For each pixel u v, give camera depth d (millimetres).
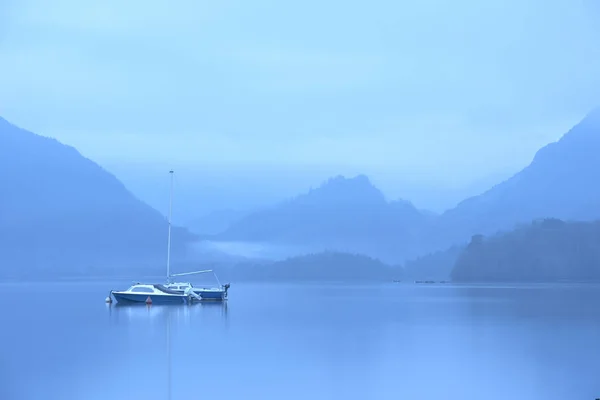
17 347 110375
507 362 93688
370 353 102375
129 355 100562
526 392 75312
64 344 114250
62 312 193875
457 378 82312
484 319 166000
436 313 189000
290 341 117312
